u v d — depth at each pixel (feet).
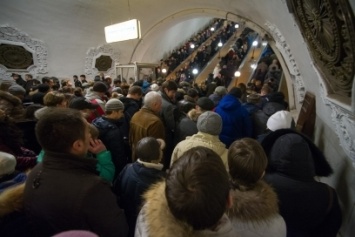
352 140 4.19
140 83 17.33
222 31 53.06
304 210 3.61
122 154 7.35
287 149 3.76
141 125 7.47
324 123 8.27
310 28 5.49
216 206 1.93
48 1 26.53
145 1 30.86
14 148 5.78
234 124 8.80
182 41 52.80
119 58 37.37
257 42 41.14
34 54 29.19
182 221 2.05
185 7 32.22
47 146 3.22
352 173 5.27
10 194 3.24
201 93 18.45
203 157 2.10
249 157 3.09
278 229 2.88
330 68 4.75
